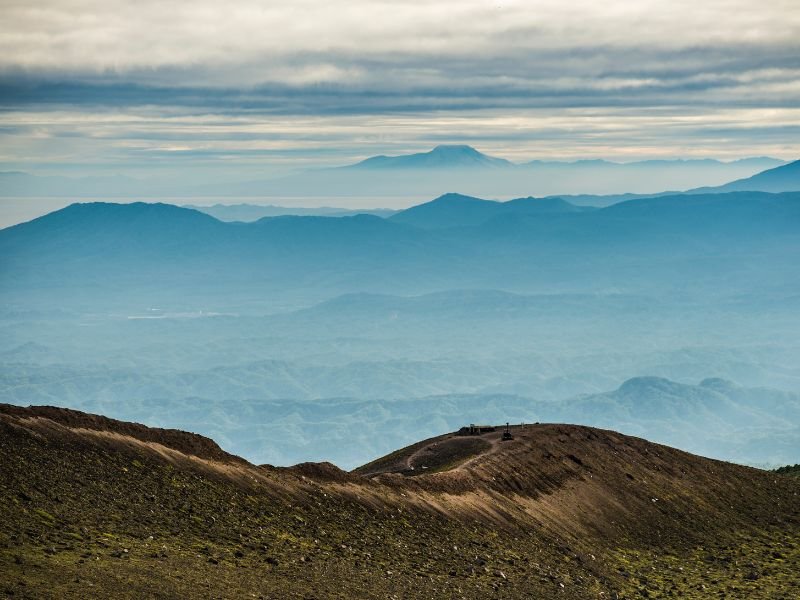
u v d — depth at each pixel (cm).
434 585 13362
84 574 10319
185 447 15875
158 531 12531
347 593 11975
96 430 15062
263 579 11719
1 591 9344
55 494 12569
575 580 15812
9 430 13875
